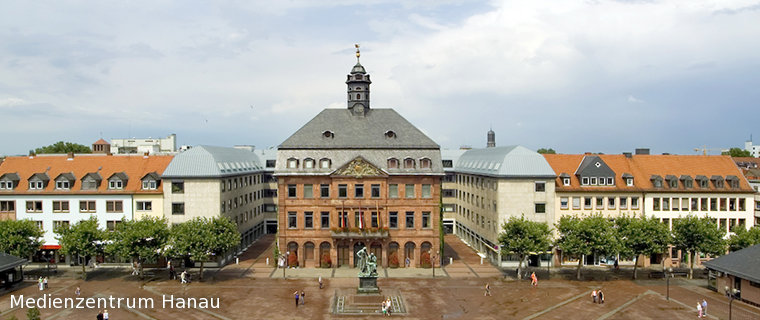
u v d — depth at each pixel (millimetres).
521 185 81625
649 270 80250
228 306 60156
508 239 72750
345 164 79375
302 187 80500
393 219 80750
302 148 81312
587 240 72062
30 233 73375
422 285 69875
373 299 62500
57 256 83375
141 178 82875
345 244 80875
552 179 82000
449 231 116000
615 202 84812
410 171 80562
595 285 70125
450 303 61500
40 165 87438
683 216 85562
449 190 116438
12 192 83250
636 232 71562
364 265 65688
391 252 81438
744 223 86812
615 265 81188
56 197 83125
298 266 80562
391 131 83812
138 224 72062
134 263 77375
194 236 69125
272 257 88688
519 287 68938
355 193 80250
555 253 82125
